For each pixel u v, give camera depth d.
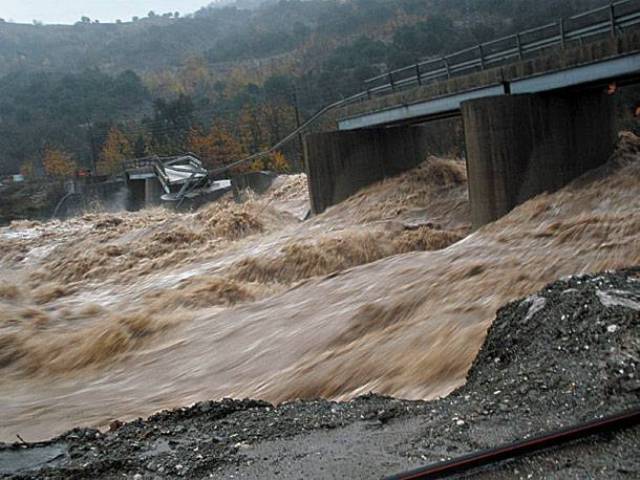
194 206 51.75
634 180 20.09
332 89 130.38
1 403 12.30
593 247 15.09
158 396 11.33
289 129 103.12
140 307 18.52
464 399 6.36
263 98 148.88
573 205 19.45
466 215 26.56
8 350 15.15
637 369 5.86
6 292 21.78
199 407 6.89
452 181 31.86
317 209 31.09
